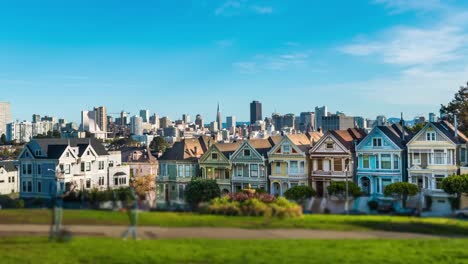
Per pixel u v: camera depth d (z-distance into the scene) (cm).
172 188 7906
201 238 2844
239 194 4138
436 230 3198
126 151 13575
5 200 4897
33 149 8188
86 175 8538
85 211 3662
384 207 4125
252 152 7188
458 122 9131
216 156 7500
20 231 2994
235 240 2783
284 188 6950
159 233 2986
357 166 6588
